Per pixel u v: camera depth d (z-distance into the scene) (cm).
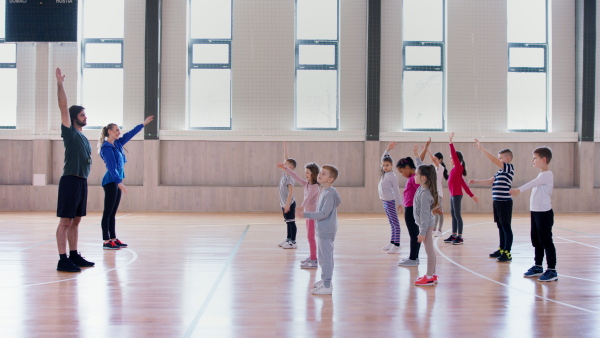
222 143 1110
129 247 613
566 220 955
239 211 1088
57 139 1094
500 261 534
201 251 588
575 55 1121
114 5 1107
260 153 1111
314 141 1109
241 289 408
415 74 1122
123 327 311
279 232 759
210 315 337
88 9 1106
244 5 1105
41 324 316
